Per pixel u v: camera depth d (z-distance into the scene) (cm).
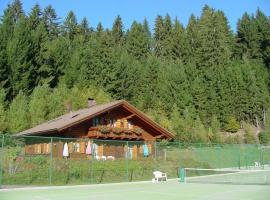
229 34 11844
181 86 8212
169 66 9044
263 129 8512
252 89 9031
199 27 11525
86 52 8256
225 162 4684
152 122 4053
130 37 10569
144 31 10894
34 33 7425
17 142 3925
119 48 9800
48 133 3647
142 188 2423
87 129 3725
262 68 10319
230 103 8600
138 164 3341
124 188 2434
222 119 8350
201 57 10075
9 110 5316
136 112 3981
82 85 7356
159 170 3453
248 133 7575
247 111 8825
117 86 7912
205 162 4269
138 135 3953
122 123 3988
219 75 8956
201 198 1825
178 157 4044
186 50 10688
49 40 8550
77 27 10319
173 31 11281
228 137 7388
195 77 8994
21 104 5362
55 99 5834
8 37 6812
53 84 7462
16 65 6475
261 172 4069
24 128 4925
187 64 9569
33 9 9094
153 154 3869
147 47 10606
